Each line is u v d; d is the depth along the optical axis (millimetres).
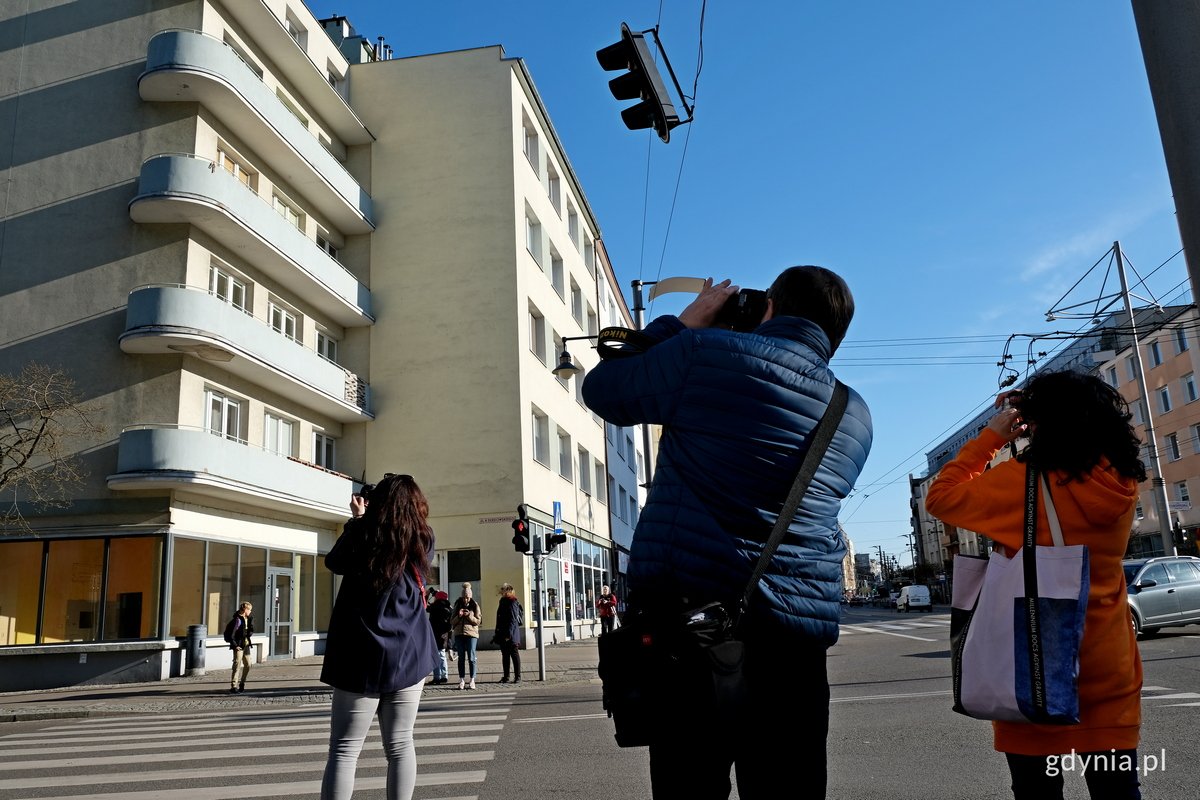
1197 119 3576
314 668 20172
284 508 22938
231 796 6188
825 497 2061
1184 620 16906
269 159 23828
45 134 20891
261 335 21172
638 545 2047
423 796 5949
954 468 2543
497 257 27547
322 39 27797
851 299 2373
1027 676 2225
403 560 3742
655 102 9609
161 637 18656
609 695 1945
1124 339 45156
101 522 19000
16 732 11312
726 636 1869
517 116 29172
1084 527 2318
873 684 11953
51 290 20078
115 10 21547
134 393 19594
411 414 26828
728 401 2014
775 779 1940
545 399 29938
